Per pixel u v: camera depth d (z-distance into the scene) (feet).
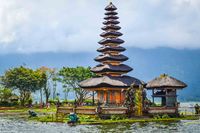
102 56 359.66
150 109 285.64
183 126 229.45
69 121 254.06
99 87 336.49
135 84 335.06
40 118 300.20
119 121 259.19
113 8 369.71
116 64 357.82
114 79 340.59
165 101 322.34
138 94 283.59
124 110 277.03
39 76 509.35
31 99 510.58
